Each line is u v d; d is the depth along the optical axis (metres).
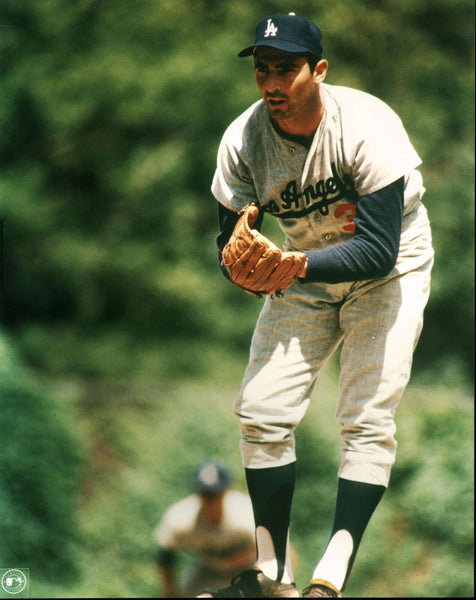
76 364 34.38
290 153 4.90
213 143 34.81
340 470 5.01
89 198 35.94
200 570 14.15
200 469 14.16
